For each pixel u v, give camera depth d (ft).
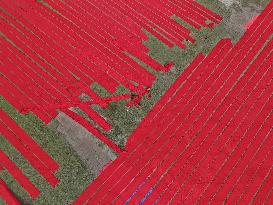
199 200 22.99
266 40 28.53
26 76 28.12
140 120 25.82
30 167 24.59
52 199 23.50
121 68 28.04
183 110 26.03
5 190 23.80
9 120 26.35
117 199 23.34
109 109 26.32
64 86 27.50
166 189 23.47
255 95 26.37
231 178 23.53
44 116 26.35
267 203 22.58
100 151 24.84
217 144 24.71
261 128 25.09
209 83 26.99
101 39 29.40
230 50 28.22
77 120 26.00
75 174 24.20
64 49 29.12
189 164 24.13
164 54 28.43
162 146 24.82
